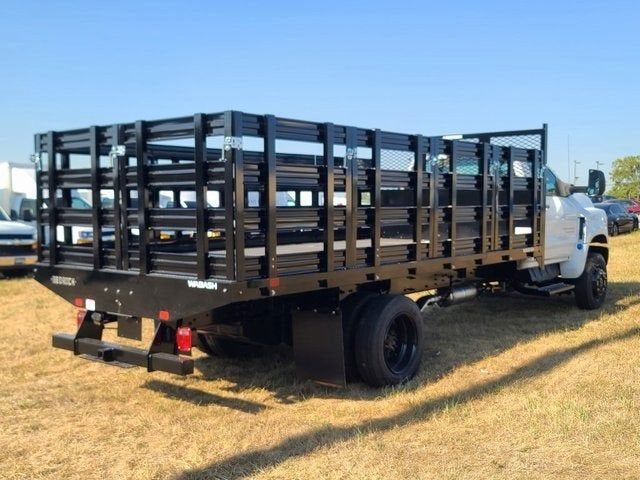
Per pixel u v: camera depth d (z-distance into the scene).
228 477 4.05
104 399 5.65
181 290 4.75
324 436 4.66
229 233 4.42
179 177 4.74
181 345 4.94
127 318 5.34
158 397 5.70
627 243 21.39
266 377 6.25
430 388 5.85
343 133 5.19
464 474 4.02
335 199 5.19
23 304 10.94
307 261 4.98
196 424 5.00
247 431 4.80
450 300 7.37
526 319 9.01
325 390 5.83
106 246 5.45
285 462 4.23
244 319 5.43
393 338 6.06
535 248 7.92
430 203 6.10
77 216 5.58
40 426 5.01
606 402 5.20
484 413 5.05
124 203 5.16
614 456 4.22
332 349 5.47
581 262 9.38
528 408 5.10
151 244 5.03
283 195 7.03
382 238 6.48
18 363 6.89
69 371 6.58
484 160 6.75
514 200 7.50
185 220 4.71
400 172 5.77
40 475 4.15
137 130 4.91
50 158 5.67
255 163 4.57
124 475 4.13
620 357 6.62
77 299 5.60
